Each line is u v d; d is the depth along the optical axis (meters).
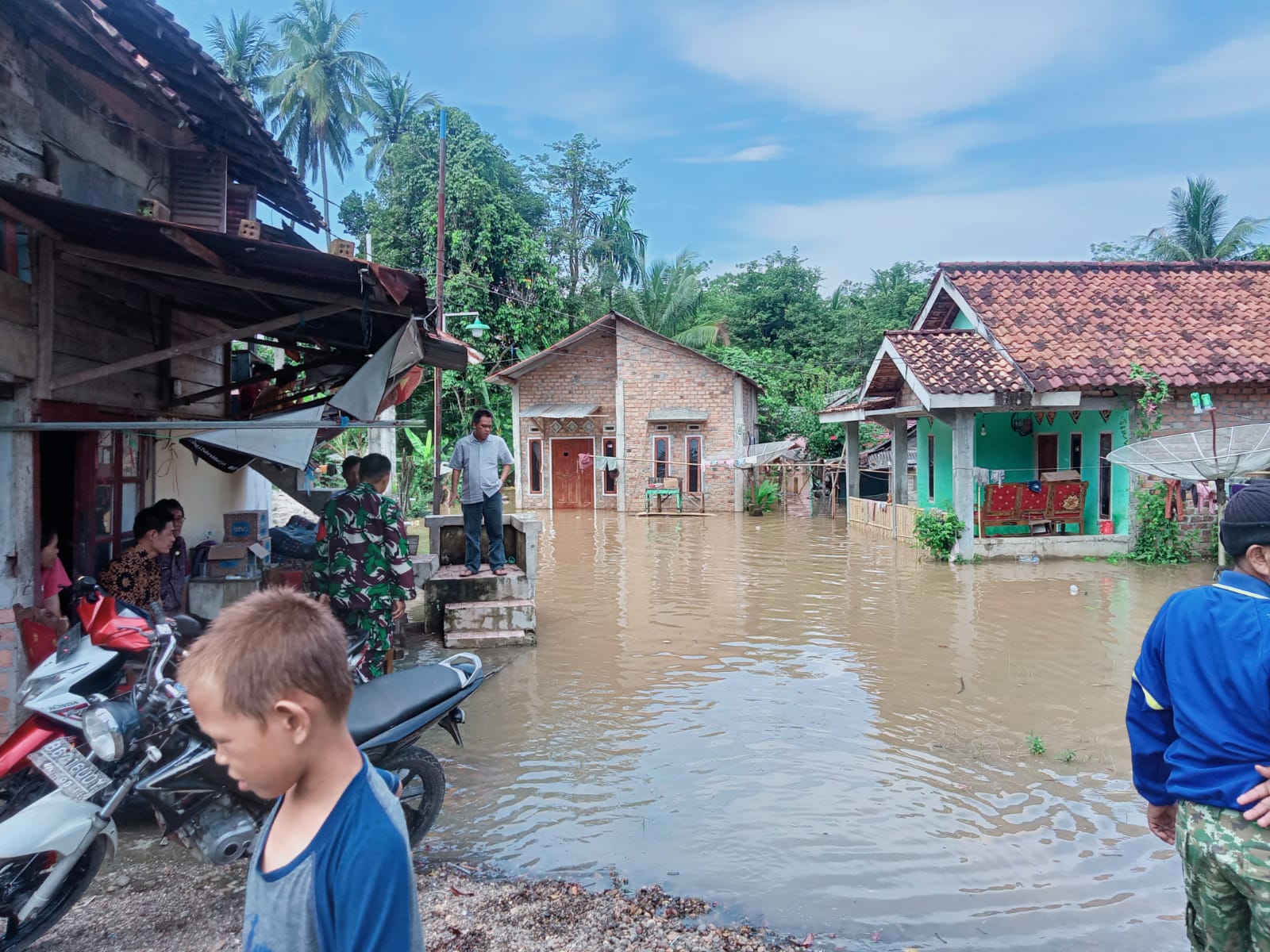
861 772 5.11
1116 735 5.76
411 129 30.53
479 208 28.47
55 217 4.48
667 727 5.93
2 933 3.30
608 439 25.75
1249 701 2.11
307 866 1.39
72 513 5.95
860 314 36.38
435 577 8.55
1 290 4.55
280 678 1.38
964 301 15.62
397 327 6.07
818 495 27.27
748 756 5.38
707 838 4.26
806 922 3.48
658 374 24.83
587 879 3.85
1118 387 13.70
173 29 5.71
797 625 9.23
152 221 4.27
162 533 5.67
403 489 23.22
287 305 6.37
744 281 39.94
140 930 3.41
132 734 3.27
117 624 3.49
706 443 24.73
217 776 3.44
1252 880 2.07
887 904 3.62
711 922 3.48
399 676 4.10
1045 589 11.48
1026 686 6.89
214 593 6.65
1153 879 3.84
